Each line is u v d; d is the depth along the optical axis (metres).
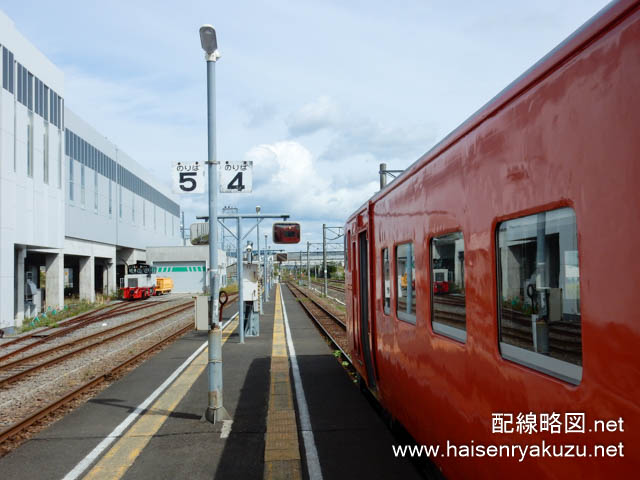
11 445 6.57
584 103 2.44
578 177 2.46
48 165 28.02
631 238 2.11
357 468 5.59
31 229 25.69
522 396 3.01
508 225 3.22
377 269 6.97
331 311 27.12
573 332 2.54
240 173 11.75
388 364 6.36
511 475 3.15
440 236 4.44
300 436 6.64
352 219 9.40
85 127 40.16
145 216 59.50
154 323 22.59
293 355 12.87
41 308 31.61
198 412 7.79
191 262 61.97
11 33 23.56
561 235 2.66
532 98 2.91
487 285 3.47
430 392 4.68
